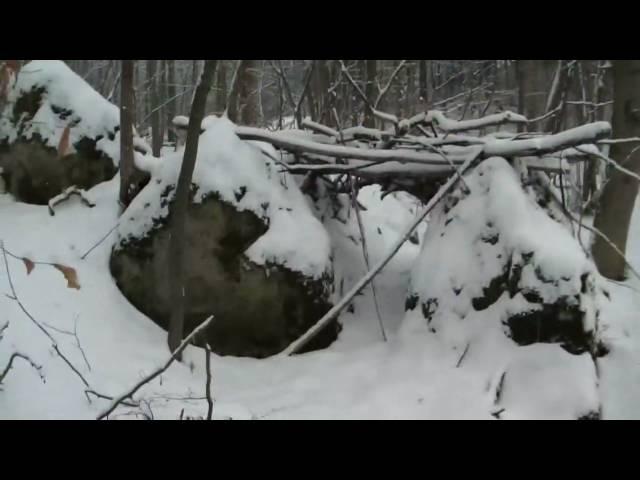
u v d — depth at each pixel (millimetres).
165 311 6336
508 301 5801
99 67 16422
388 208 11547
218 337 6285
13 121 8016
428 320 6172
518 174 6617
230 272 6270
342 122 11836
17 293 5828
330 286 6590
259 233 6371
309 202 7461
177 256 5781
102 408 4777
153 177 6898
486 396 5195
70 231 7047
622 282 7859
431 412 5098
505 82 16438
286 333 6332
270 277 6262
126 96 7066
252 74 11828
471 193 6484
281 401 5352
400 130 7199
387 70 14906
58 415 4602
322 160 7320
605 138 6305
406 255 8172
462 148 6809
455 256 6230
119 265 6559
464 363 5699
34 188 7758
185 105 17500
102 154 7793
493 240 6105
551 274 5629
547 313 5582
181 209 5664
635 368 5828
